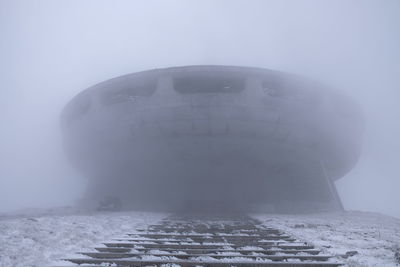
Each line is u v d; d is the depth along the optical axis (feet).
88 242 30.27
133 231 39.78
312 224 52.75
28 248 25.50
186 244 30.30
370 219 67.72
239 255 26.14
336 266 23.13
